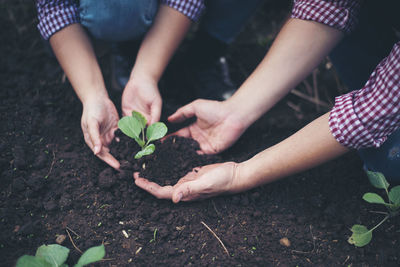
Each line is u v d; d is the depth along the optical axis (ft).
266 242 2.53
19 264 2.09
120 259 2.42
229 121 2.71
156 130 2.57
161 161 2.70
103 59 3.63
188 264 2.41
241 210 2.64
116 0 2.57
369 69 2.92
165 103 3.28
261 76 2.62
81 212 2.59
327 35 2.47
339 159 2.95
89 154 2.86
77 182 2.71
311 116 3.34
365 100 2.24
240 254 2.46
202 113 2.74
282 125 3.25
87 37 2.76
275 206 2.69
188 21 2.77
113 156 2.70
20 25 3.77
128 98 2.80
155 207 2.63
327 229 2.60
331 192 2.78
